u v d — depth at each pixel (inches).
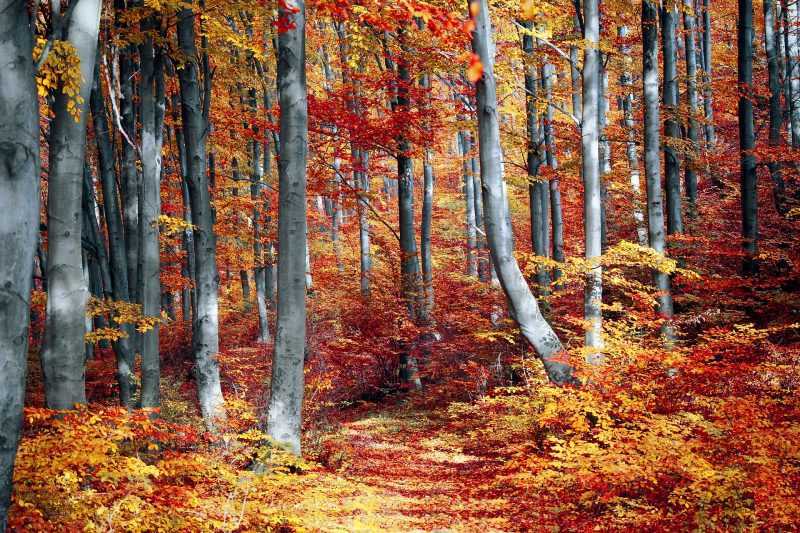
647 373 339.6
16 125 135.5
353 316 697.0
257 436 289.3
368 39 569.9
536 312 370.6
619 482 253.1
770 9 609.9
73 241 260.7
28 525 175.8
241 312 1069.8
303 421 447.8
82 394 264.8
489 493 334.0
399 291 690.8
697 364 313.4
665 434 277.1
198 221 439.2
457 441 479.5
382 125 603.5
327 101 591.2
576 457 282.4
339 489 327.9
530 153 590.6
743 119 543.2
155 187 417.1
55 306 258.5
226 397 443.2
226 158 931.3
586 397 315.3
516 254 384.5
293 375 354.9
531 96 519.8
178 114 646.5
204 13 412.5
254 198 914.1
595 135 392.5
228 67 740.7
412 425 550.6
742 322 503.2
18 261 135.9
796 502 195.5
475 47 347.9
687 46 765.9
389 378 674.2
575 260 380.8
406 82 577.3
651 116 455.2
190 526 209.8
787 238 574.9
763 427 239.5
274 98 997.2
